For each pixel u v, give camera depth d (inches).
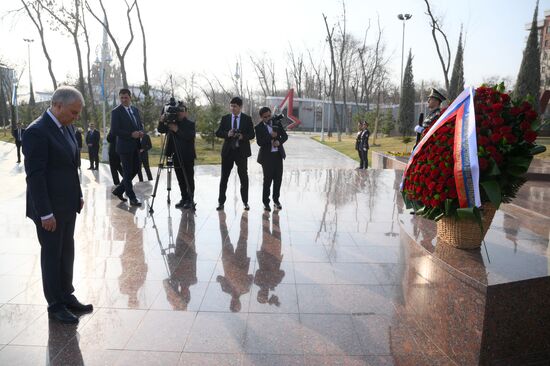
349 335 119.2
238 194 323.6
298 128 1939.0
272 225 232.5
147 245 196.7
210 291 148.0
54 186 125.0
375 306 137.2
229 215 253.6
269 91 2321.6
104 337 117.9
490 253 114.3
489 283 94.3
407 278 132.6
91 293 146.1
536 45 918.4
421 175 119.6
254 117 2085.4
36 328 122.4
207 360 107.0
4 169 627.2
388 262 177.2
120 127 269.3
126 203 284.2
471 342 98.9
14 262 173.8
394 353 110.2
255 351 111.3
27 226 226.7
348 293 146.9
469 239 116.2
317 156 876.6
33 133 119.5
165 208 270.7
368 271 167.2
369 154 900.6
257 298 142.6
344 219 247.6
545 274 99.7
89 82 1162.0
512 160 112.5
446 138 117.3
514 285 95.5
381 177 431.5
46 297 128.0
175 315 130.6
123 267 169.6
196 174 460.4
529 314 97.9
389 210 272.8
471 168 107.9
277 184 268.7
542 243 124.2
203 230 221.3
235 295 144.9
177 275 162.1
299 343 115.0
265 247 195.3
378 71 2087.8
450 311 106.0
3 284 152.3
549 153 614.9
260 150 263.7
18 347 112.7
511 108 115.7
